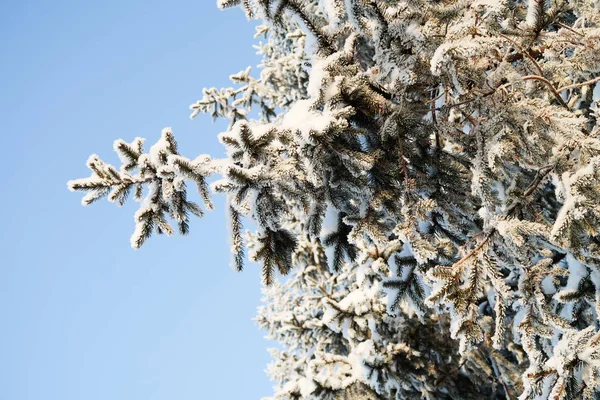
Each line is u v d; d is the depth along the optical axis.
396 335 5.91
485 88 2.66
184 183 2.64
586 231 2.49
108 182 2.64
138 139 2.73
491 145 2.58
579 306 3.50
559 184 2.67
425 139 3.16
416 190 3.18
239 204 2.56
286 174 2.54
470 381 6.40
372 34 2.80
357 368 5.46
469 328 2.65
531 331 2.76
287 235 2.87
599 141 2.39
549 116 2.45
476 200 3.59
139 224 2.64
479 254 2.73
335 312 5.48
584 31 2.71
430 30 2.53
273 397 5.34
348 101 2.85
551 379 2.73
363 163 2.63
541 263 2.80
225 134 2.49
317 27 3.04
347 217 2.96
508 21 2.58
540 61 2.97
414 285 3.86
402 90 2.84
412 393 5.75
